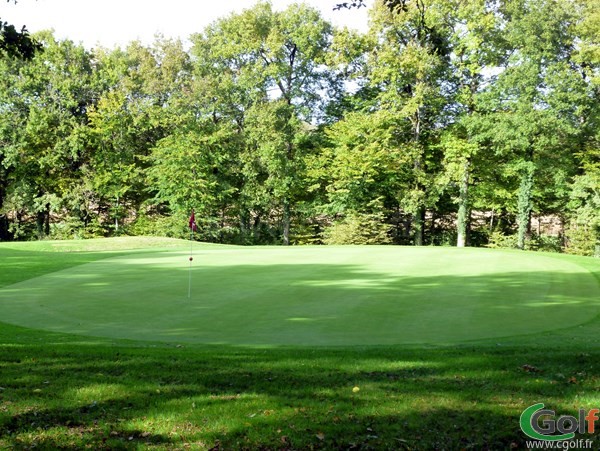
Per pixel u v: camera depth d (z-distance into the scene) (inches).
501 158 1454.2
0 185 1616.6
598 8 1219.9
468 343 305.6
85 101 1565.0
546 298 471.2
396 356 260.4
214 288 498.3
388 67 1373.0
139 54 1601.9
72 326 354.3
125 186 1547.7
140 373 227.1
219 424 171.2
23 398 194.9
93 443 157.2
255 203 1549.0
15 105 1477.6
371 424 171.5
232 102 1563.7
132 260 753.6
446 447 155.9
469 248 1000.9
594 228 1347.2
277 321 367.2
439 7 1320.1
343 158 1437.0
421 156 1493.6
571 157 1384.1
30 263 719.7
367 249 962.1
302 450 154.1
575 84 1194.0
